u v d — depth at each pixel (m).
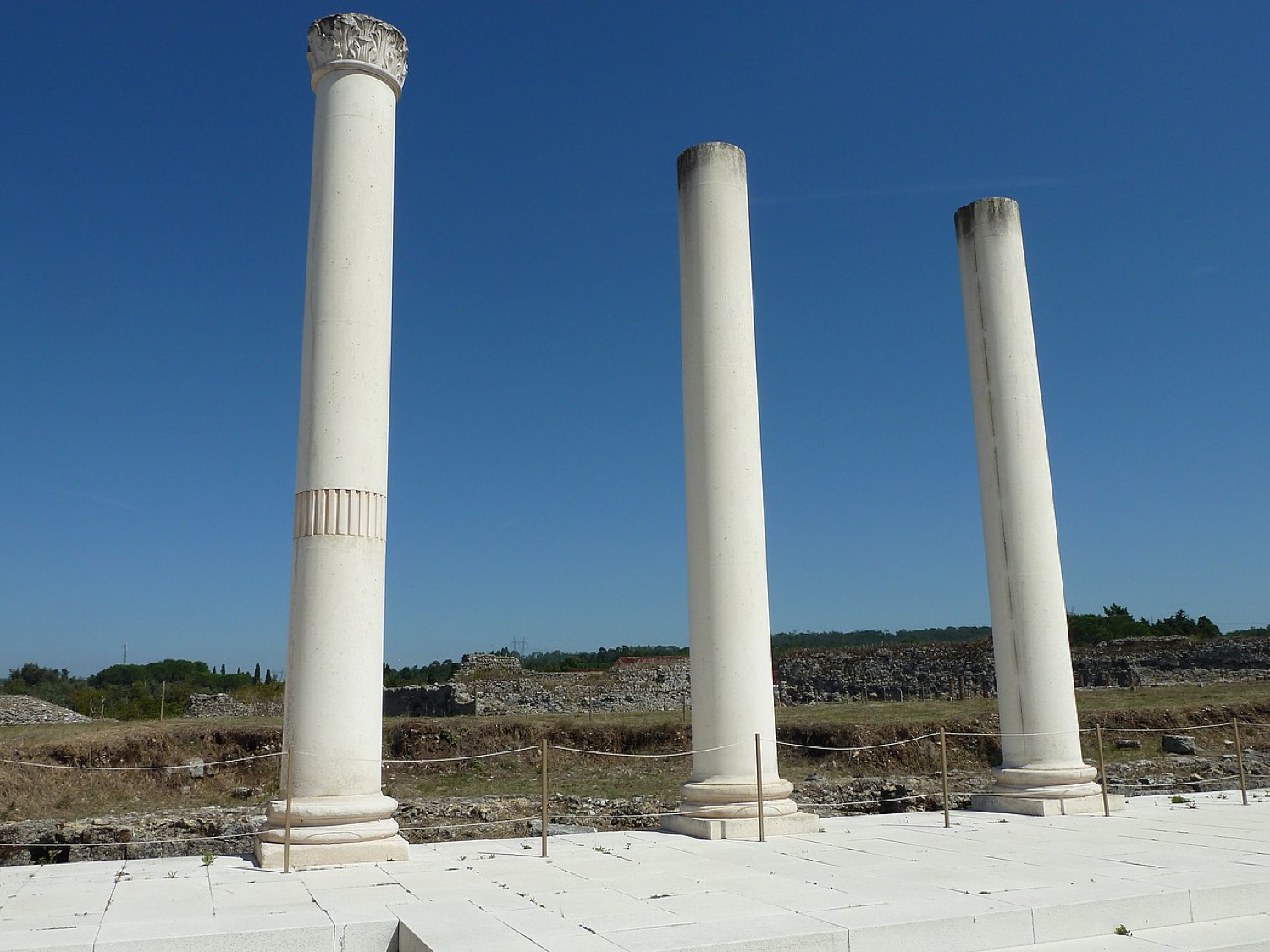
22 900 9.17
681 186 15.10
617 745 27.61
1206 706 28.81
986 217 17.23
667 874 10.14
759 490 14.27
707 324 14.46
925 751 26.48
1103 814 15.14
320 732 11.30
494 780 24.88
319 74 12.89
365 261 12.38
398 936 8.03
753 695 13.55
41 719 31.77
